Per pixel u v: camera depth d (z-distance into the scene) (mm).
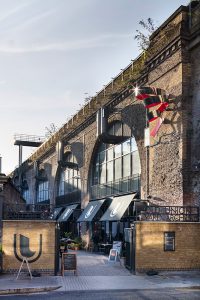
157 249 17062
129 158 25938
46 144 47219
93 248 29703
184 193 18219
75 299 12203
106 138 26312
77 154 36312
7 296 12875
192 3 19000
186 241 17281
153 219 17969
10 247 17172
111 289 13789
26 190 62438
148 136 21672
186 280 15625
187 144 18562
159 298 12195
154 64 21344
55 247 17250
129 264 17953
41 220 17406
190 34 18922
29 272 16062
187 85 18922
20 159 64125
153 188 20859
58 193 44844
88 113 32156
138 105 23469
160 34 20672
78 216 35688
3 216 17938
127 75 24297
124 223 25766
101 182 31312
